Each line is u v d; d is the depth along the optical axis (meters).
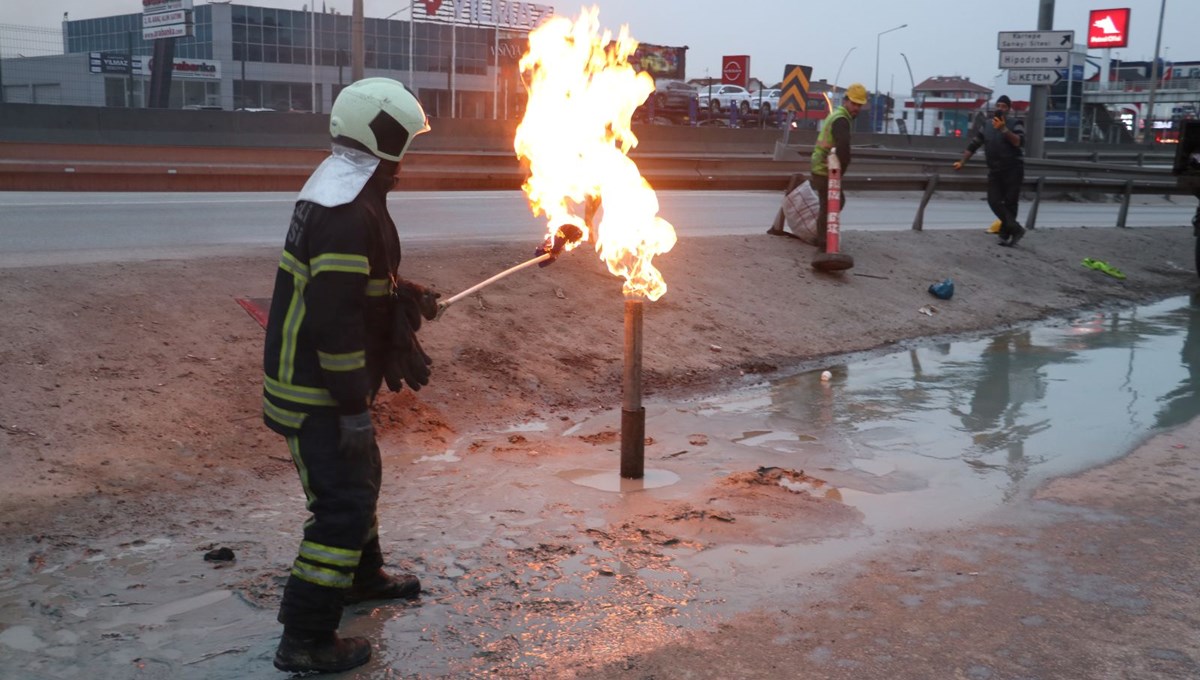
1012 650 3.52
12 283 6.52
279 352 3.25
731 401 7.31
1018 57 23.64
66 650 3.41
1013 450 6.14
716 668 3.36
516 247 9.66
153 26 56.78
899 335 9.97
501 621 3.69
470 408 6.50
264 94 76.56
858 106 11.15
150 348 6.13
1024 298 12.12
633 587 4.00
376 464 3.68
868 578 4.13
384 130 3.23
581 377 7.39
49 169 16.45
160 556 4.20
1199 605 3.93
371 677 3.28
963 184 18.69
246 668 3.34
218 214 13.23
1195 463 5.88
